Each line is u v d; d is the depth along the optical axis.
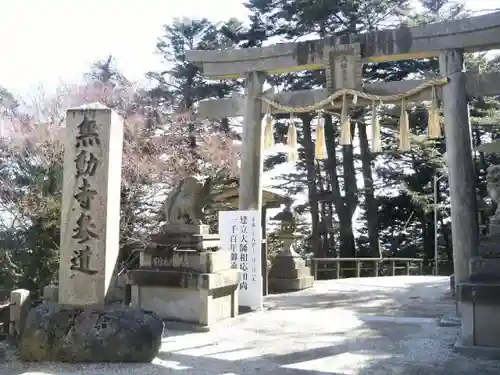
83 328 6.41
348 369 6.26
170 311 9.11
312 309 11.32
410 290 14.92
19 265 11.10
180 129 19.44
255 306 10.97
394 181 28.11
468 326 7.23
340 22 24.59
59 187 12.20
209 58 12.55
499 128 23.95
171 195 9.65
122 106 18.41
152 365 6.37
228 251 10.13
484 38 10.38
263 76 12.41
